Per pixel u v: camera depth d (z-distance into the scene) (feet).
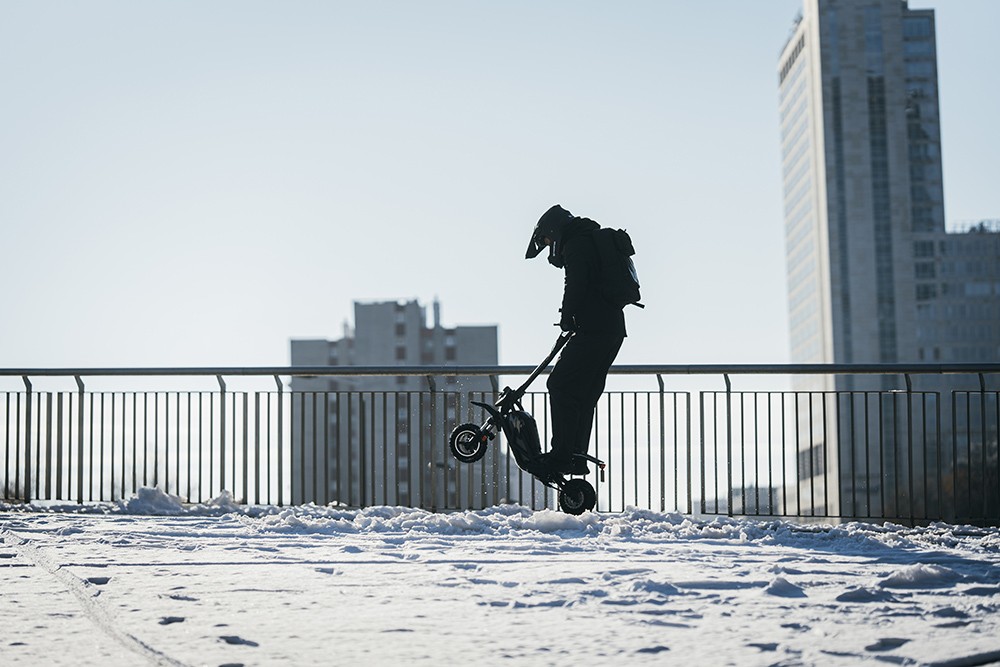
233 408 45.88
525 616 18.15
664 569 23.75
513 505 38.42
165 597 20.15
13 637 16.58
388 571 23.63
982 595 20.54
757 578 22.21
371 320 555.69
